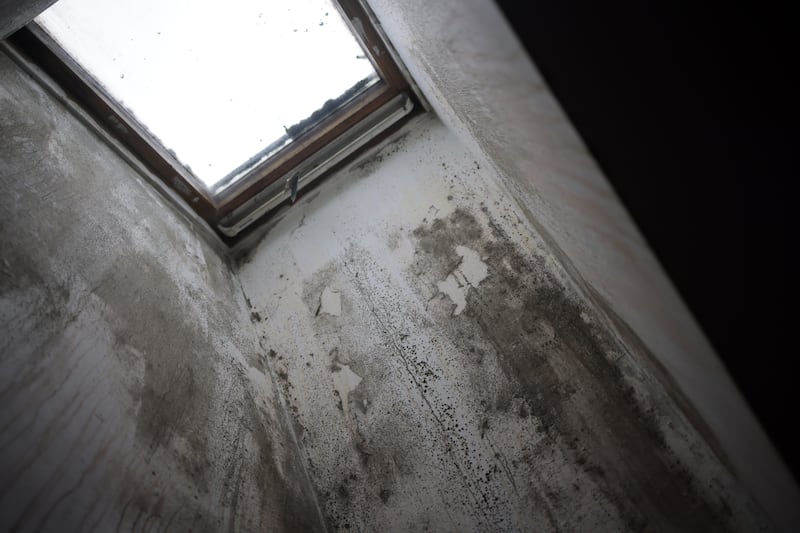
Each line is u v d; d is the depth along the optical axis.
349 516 1.50
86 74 1.64
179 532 1.02
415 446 1.54
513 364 1.56
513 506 1.38
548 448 1.43
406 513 1.46
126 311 1.23
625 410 1.41
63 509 0.82
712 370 0.57
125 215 1.47
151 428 1.10
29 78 1.46
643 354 1.15
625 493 1.32
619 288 0.81
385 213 1.97
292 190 2.08
